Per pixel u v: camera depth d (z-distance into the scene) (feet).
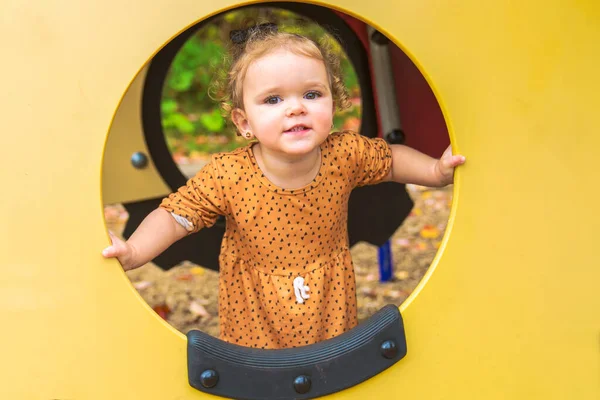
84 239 3.48
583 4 3.80
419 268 8.32
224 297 4.53
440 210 10.44
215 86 4.61
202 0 3.49
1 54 3.38
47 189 3.44
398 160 4.50
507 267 3.82
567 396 3.89
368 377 3.62
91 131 3.46
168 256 6.35
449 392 3.76
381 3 3.64
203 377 3.48
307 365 3.57
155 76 6.64
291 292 4.36
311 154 4.19
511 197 3.82
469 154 3.78
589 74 3.83
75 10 3.41
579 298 3.89
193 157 13.87
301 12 6.44
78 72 3.43
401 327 3.67
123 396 3.52
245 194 4.24
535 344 3.85
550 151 3.83
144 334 3.52
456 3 3.71
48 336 3.46
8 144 3.40
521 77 3.78
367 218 6.51
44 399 3.47
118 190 6.59
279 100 3.78
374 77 6.48
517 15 3.76
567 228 3.87
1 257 3.42
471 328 3.78
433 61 3.71
